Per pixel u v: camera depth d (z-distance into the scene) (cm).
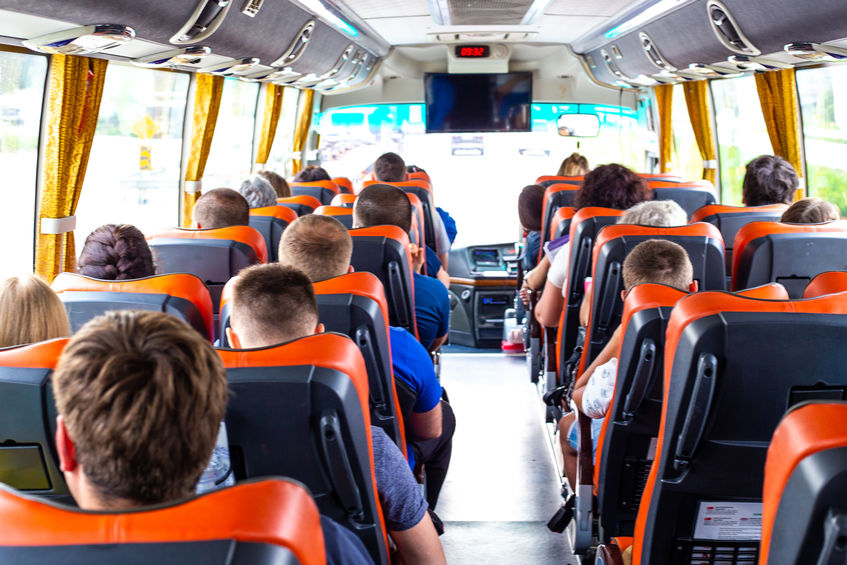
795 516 125
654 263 287
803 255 380
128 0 446
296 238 300
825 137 748
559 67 1355
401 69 1339
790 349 193
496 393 633
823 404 128
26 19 403
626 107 1377
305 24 781
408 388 300
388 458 217
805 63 704
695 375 198
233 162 1010
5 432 176
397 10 843
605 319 384
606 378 292
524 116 1336
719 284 374
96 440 102
